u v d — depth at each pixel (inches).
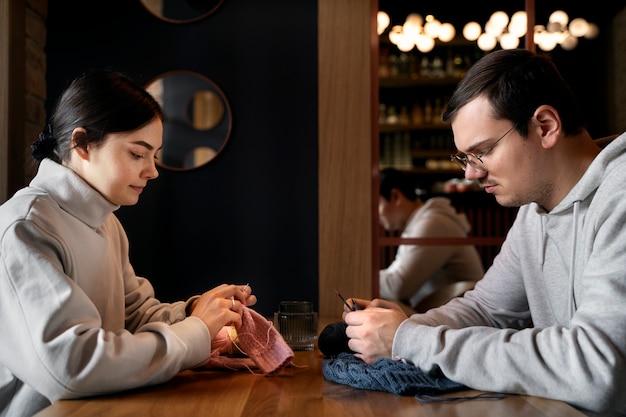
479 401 47.8
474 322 67.7
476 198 126.0
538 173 56.4
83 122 58.4
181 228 123.6
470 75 57.0
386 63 126.3
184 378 56.6
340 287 122.8
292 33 124.5
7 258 52.3
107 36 123.6
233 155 124.0
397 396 49.9
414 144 126.0
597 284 49.6
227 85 124.3
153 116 59.9
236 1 124.4
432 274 125.8
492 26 127.5
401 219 125.7
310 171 124.3
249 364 60.4
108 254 64.1
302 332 71.5
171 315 68.1
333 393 51.1
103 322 63.0
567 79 127.0
